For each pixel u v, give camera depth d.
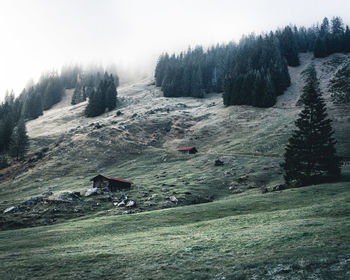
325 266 12.95
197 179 74.81
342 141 87.62
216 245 19.95
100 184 70.69
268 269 13.70
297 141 60.00
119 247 22.62
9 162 116.12
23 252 23.47
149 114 167.88
